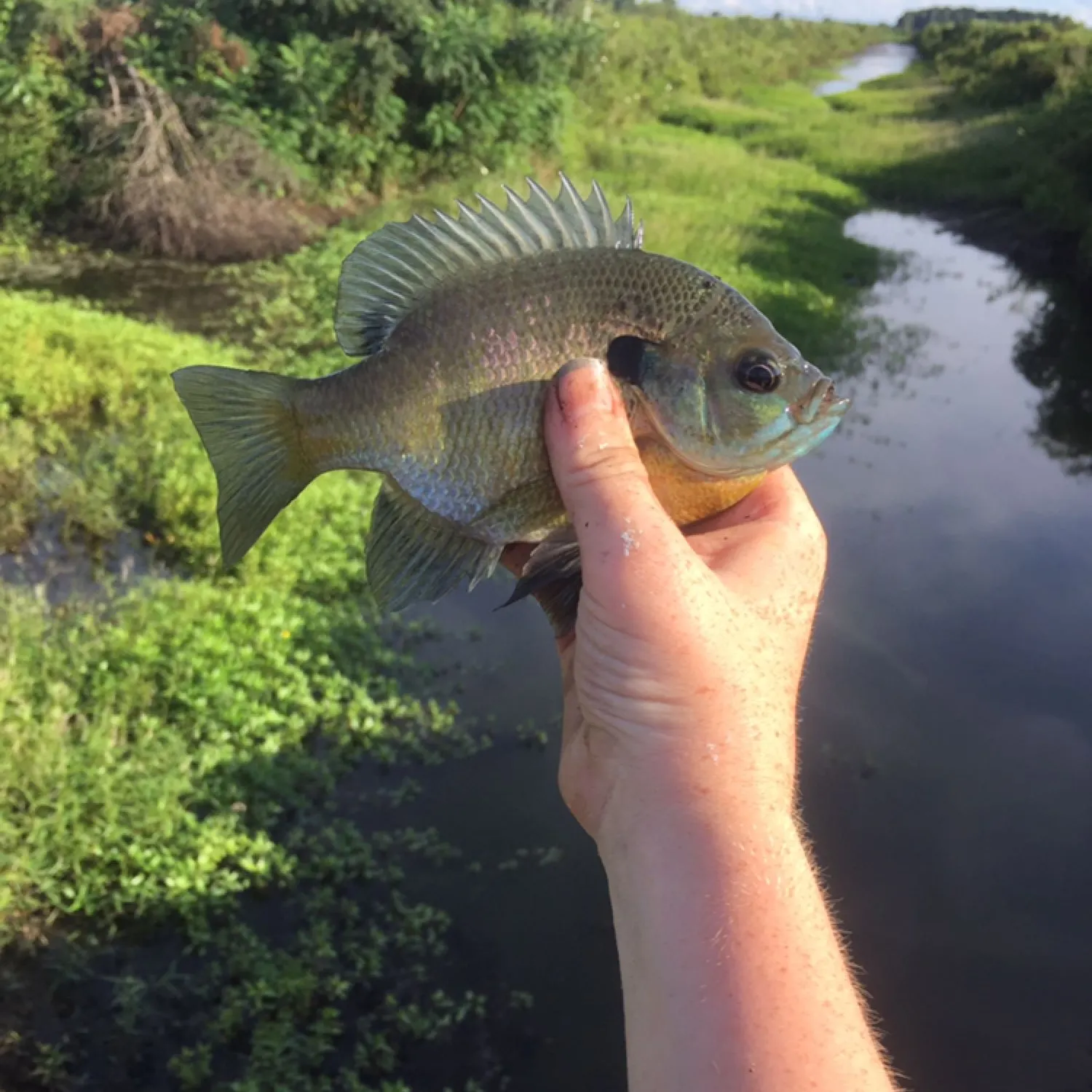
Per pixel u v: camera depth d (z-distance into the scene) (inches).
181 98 571.5
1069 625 304.8
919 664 282.5
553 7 928.3
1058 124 930.7
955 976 198.7
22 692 208.2
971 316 598.2
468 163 681.6
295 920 188.4
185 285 508.1
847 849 223.8
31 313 401.7
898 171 952.9
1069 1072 182.4
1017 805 237.6
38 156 560.4
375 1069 167.9
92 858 185.3
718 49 1542.8
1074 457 423.5
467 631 270.7
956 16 3469.5
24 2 567.5
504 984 184.2
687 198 725.9
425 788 220.5
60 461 311.6
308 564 277.0
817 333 513.7
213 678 223.0
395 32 655.1
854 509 365.4
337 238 562.9
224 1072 162.7
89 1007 168.9
